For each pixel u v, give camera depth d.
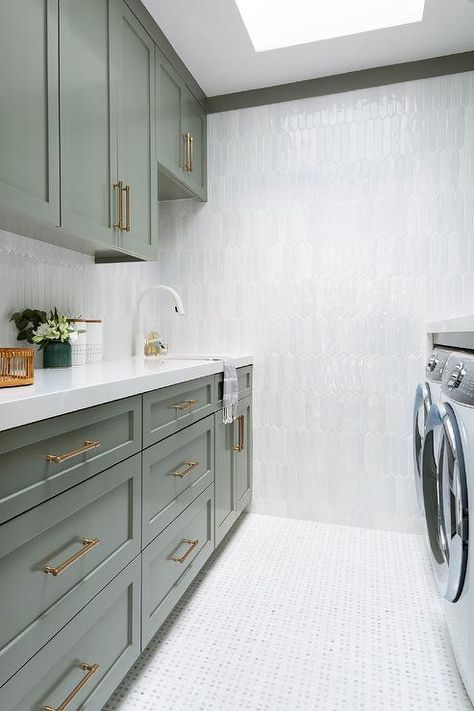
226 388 2.13
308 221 2.57
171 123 2.22
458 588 1.13
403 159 2.41
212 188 2.72
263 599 1.82
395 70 2.39
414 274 2.41
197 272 2.77
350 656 1.50
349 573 2.03
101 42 1.63
